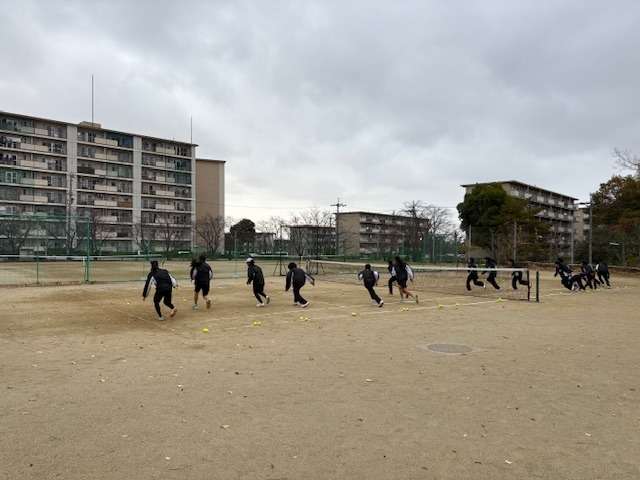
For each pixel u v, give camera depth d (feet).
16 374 24.61
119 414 18.69
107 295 63.10
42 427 17.28
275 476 13.70
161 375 24.49
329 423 17.89
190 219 279.28
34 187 231.71
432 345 32.45
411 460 14.82
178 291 68.74
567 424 17.95
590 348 31.73
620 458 15.06
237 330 38.06
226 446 15.74
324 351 30.40
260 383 23.13
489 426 17.70
